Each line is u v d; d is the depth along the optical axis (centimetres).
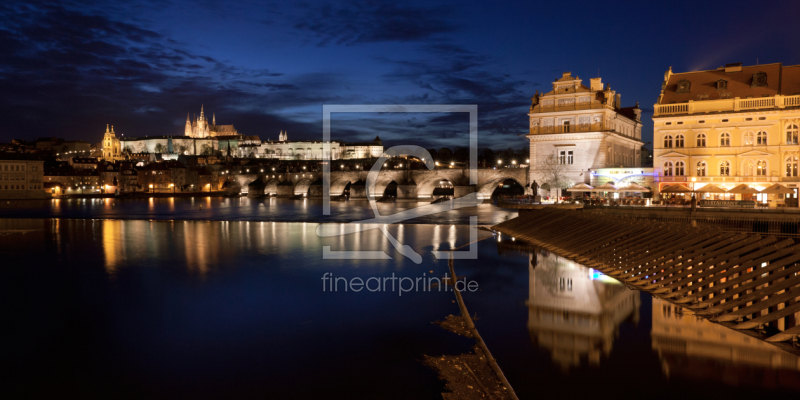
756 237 3591
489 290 3572
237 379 2228
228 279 4256
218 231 8306
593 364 2183
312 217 11250
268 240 7000
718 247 3684
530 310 3031
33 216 11644
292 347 2597
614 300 3186
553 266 4438
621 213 6444
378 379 2197
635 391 1928
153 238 7294
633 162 11312
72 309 3328
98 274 4512
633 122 11231
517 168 13938
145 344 2662
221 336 2781
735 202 6384
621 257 4250
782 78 7275
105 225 9444
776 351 2261
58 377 2264
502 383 2061
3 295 3712
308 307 3328
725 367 2106
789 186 6825
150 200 19675
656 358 2222
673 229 4456
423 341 2636
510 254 5203
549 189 9619
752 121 7094
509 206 8481
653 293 3331
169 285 4025
